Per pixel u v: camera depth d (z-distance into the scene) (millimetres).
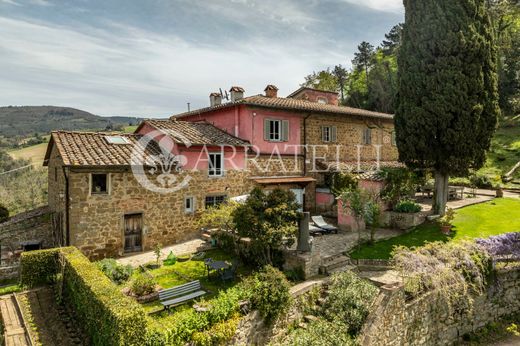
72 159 12898
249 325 8703
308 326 9578
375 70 52156
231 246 13688
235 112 19188
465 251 12281
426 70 15703
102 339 7500
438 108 15180
